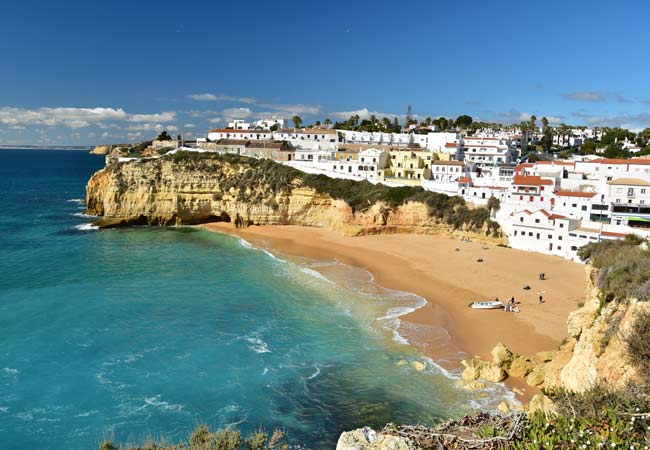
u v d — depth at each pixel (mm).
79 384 33781
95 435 28562
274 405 31781
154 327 43750
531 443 15305
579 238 65438
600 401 18109
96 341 40531
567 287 53938
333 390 33469
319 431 29109
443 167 99750
